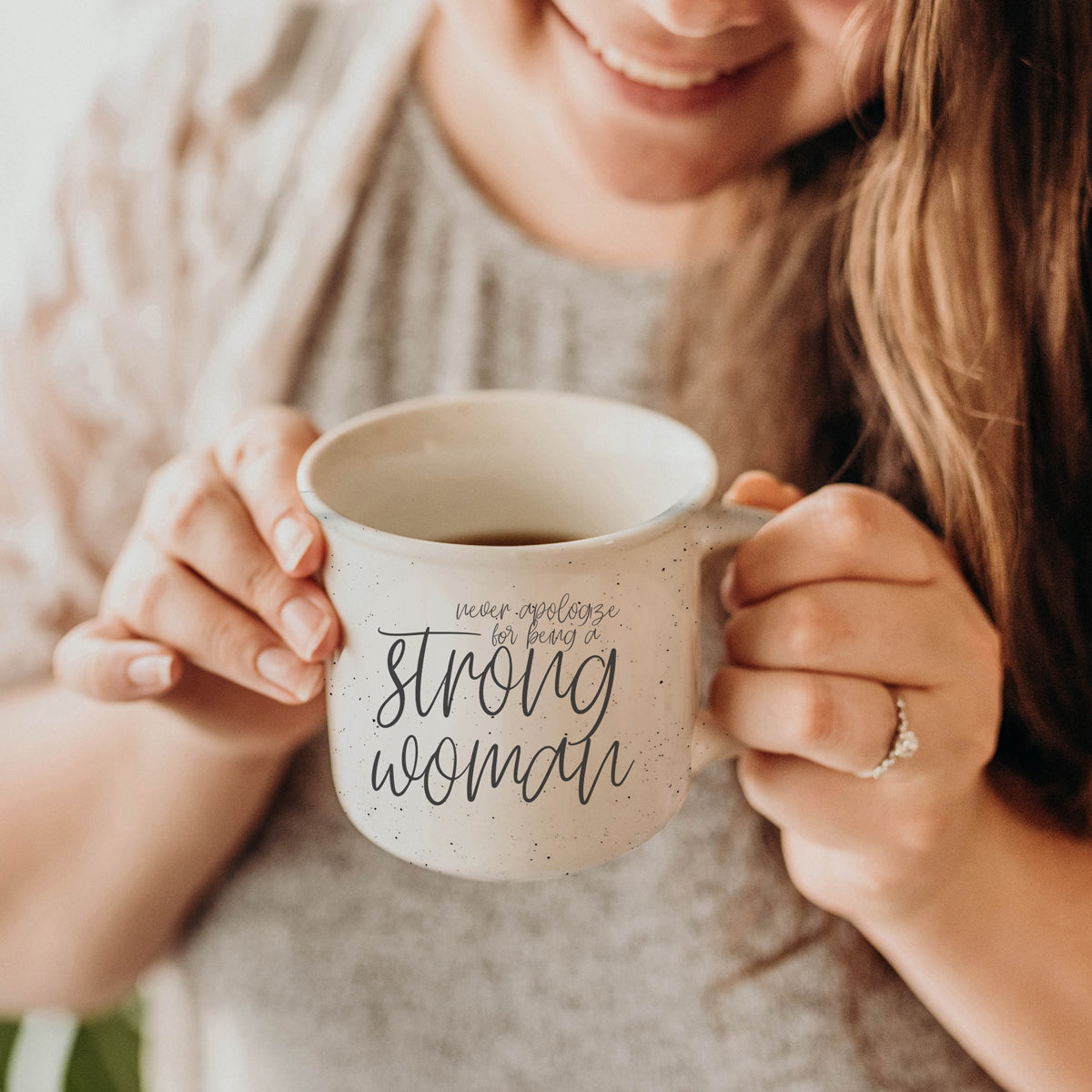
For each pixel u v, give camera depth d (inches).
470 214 36.3
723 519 20.0
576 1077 35.7
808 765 22.2
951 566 22.6
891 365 27.2
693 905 34.3
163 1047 42.4
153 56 39.4
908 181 25.2
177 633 21.9
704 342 35.9
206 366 38.8
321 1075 37.0
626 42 24.3
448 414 22.7
